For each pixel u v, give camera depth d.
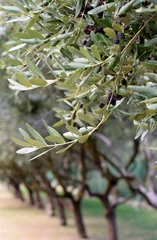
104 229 10.73
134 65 0.97
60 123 1.38
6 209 16.41
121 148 10.47
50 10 1.01
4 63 1.72
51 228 11.16
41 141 1.04
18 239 9.43
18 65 1.27
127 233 10.04
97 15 1.01
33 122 4.59
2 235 10.08
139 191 6.42
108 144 6.60
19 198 19.88
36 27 1.17
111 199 12.05
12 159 5.95
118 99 1.07
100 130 6.02
